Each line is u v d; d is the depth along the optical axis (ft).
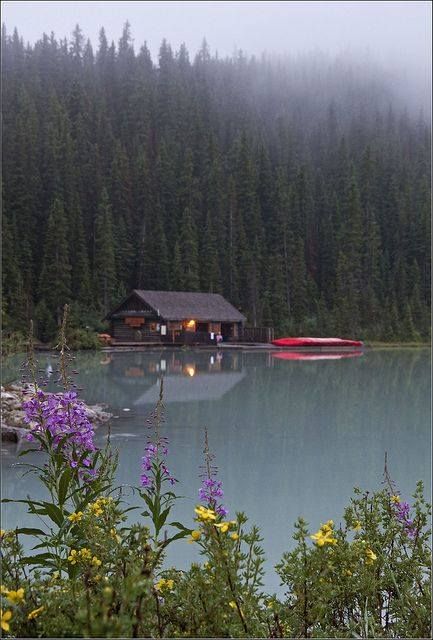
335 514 19.19
